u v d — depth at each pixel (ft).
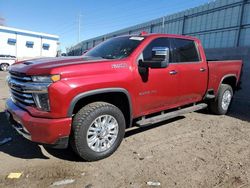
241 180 11.48
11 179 11.05
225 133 17.76
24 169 11.93
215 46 56.59
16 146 14.43
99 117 12.62
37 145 14.58
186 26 65.36
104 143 13.07
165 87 15.97
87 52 17.19
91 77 12.22
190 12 63.82
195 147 15.05
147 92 14.85
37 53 148.97
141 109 14.90
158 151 14.28
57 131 11.39
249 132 18.19
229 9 53.01
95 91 12.26
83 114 12.12
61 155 13.47
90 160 12.74
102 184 10.84
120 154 13.73
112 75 12.98
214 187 10.87
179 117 21.35
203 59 19.39
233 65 23.06
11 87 13.47
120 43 15.99
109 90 12.80
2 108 22.61
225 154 14.20
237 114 23.49
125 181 11.12
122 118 13.57
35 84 11.51
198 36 61.62
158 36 16.10
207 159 13.50
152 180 11.25
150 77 14.88
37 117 11.60
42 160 12.87
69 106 11.54
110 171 11.93
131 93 13.96
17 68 12.79
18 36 140.56
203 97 20.16
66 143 11.86
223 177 11.69
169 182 11.14
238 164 13.02
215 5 56.44
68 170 11.93
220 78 21.45
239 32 50.57
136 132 17.25
